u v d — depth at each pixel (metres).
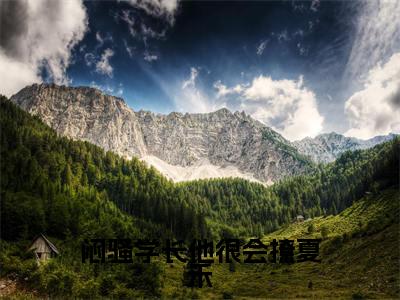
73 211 128.62
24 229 93.50
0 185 128.50
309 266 100.81
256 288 85.81
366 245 94.31
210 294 77.88
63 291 55.59
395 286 63.00
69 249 84.81
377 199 156.25
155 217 191.62
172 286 79.69
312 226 164.00
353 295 61.19
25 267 60.06
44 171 180.00
